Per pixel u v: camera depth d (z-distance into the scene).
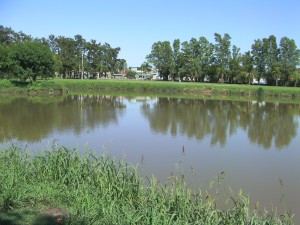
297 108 45.12
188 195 8.41
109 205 8.08
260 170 15.54
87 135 22.81
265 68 98.06
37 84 60.69
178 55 113.50
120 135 23.03
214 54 105.75
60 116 31.98
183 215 7.67
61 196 8.70
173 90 74.50
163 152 18.38
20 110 36.03
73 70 122.75
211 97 62.78
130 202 8.32
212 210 8.39
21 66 61.47
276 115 36.81
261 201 11.86
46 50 63.75
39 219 7.37
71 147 18.86
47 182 9.62
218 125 28.75
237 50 103.44
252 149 19.81
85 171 9.95
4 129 24.62
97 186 9.23
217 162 16.67
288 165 16.47
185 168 15.41
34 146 18.84
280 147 20.55
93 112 35.59
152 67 145.50
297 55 94.12
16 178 9.30
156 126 27.33
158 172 14.57
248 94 70.44
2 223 7.06
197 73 106.62
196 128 26.86
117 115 33.69
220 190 12.55
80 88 77.44
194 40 107.44
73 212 7.79
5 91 58.44
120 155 17.50
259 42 98.69
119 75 151.38
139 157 17.19
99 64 125.75
